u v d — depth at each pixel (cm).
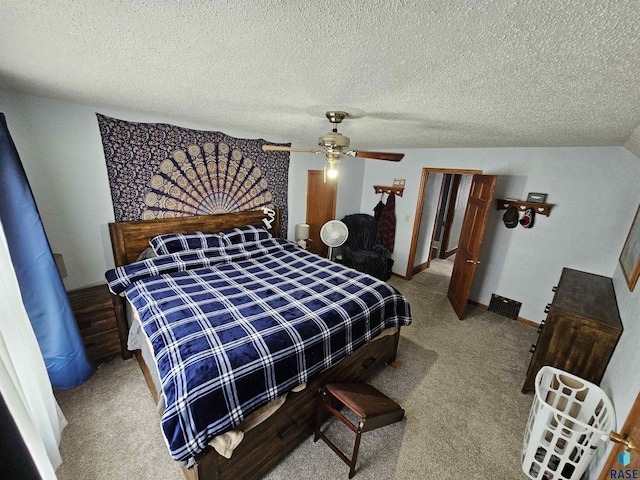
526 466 166
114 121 233
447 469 169
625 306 198
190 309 189
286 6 64
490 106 143
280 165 362
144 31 82
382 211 472
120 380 219
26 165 203
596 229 288
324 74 110
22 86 162
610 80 97
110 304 223
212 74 119
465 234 367
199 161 288
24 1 65
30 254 177
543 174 313
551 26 66
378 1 60
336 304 209
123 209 252
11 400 97
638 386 127
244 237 315
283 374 155
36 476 64
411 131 238
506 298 358
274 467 166
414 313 360
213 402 130
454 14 63
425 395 225
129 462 163
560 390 182
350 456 174
